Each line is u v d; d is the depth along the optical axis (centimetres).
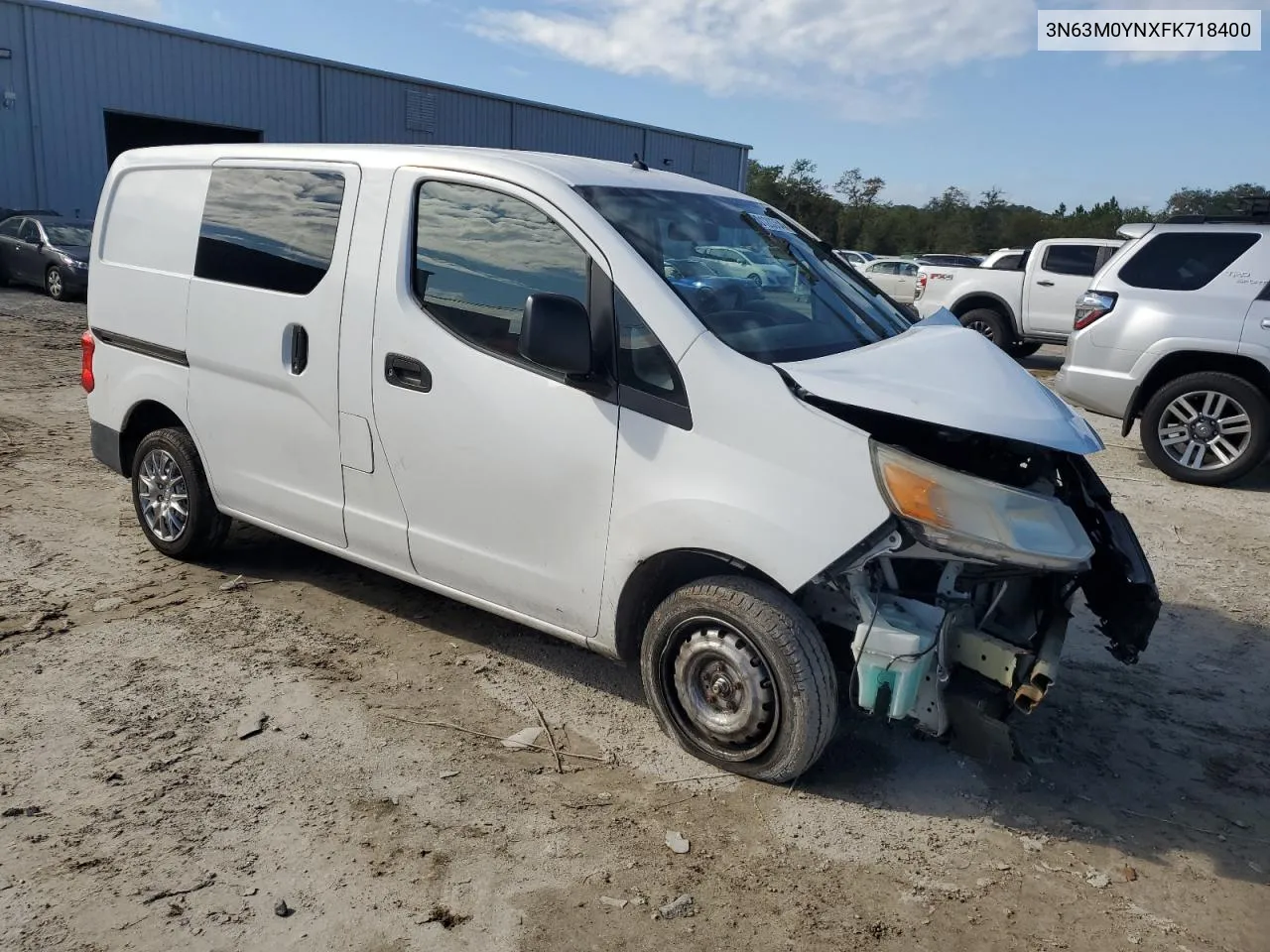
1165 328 792
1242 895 302
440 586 411
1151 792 357
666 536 337
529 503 370
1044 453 370
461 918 275
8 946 255
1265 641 492
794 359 343
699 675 353
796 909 286
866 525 307
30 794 320
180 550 517
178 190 488
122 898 276
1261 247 764
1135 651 367
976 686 346
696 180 448
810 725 326
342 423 419
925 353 354
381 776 341
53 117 2200
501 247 375
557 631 381
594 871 298
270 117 2575
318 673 414
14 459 715
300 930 268
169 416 521
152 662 416
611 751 365
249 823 312
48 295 1753
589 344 335
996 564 319
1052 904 294
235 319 453
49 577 500
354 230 411
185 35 2373
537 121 3225
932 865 309
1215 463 793
